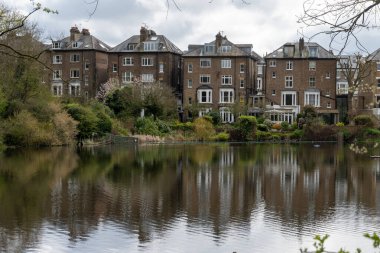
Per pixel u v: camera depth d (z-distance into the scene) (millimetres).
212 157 49000
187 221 22297
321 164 43594
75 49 90438
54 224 21484
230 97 87312
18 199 26375
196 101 87625
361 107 81625
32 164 40406
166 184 31859
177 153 53156
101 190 29328
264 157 49469
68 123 58844
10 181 31938
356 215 23641
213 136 74312
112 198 27016
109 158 46531
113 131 67500
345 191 29969
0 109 50594
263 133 75250
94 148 57750
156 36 91375
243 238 19750
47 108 56938
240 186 31531
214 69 87750
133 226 21375
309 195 28625
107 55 93438
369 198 27766
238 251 18188
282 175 36625
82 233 20172
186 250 18266
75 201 26078
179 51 94750
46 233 20156
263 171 38750
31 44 49375
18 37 39875
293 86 86312
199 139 73938
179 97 91938
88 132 62312
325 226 21625
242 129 75375
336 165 42875
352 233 20516
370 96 80500
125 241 19250
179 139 73250
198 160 46188
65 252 17875
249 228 21203
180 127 75875
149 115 76000
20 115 53219
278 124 80250
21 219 22203
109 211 24000
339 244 19016
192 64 88312
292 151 56531
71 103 64000
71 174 35438
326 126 74875
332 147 63062
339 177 35688
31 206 24797
